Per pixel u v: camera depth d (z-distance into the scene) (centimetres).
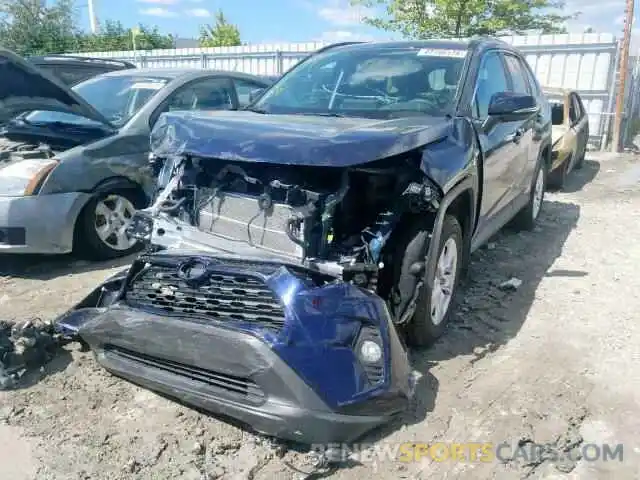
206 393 285
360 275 294
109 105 611
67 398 332
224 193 331
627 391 347
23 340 361
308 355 264
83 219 528
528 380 355
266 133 309
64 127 565
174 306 302
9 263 552
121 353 318
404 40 507
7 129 563
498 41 540
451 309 411
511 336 413
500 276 529
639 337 414
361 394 270
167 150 334
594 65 1340
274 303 277
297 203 307
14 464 279
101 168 528
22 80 468
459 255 404
